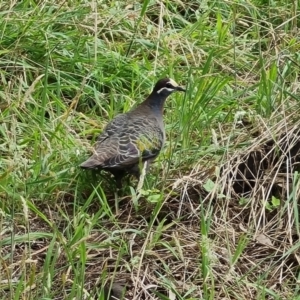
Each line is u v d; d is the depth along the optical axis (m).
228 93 13.94
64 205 11.73
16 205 11.47
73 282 10.07
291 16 15.69
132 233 11.22
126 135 11.81
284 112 12.38
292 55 14.47
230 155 12.27
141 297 10.28
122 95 13.81
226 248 11.11
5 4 14.71
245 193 12.02
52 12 14.95
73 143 12.38
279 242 11.24
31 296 9.78
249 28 15.67
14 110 12.81
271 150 12.03
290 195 11.37
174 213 11.70
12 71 13.83
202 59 14.79
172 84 12.59
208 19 15.91
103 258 10.84
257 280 10.61
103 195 11.32
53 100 13.55
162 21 15.05
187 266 10.81
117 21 14.98
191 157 12.38
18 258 10.80
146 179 11.88
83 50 14.41
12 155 12.32
